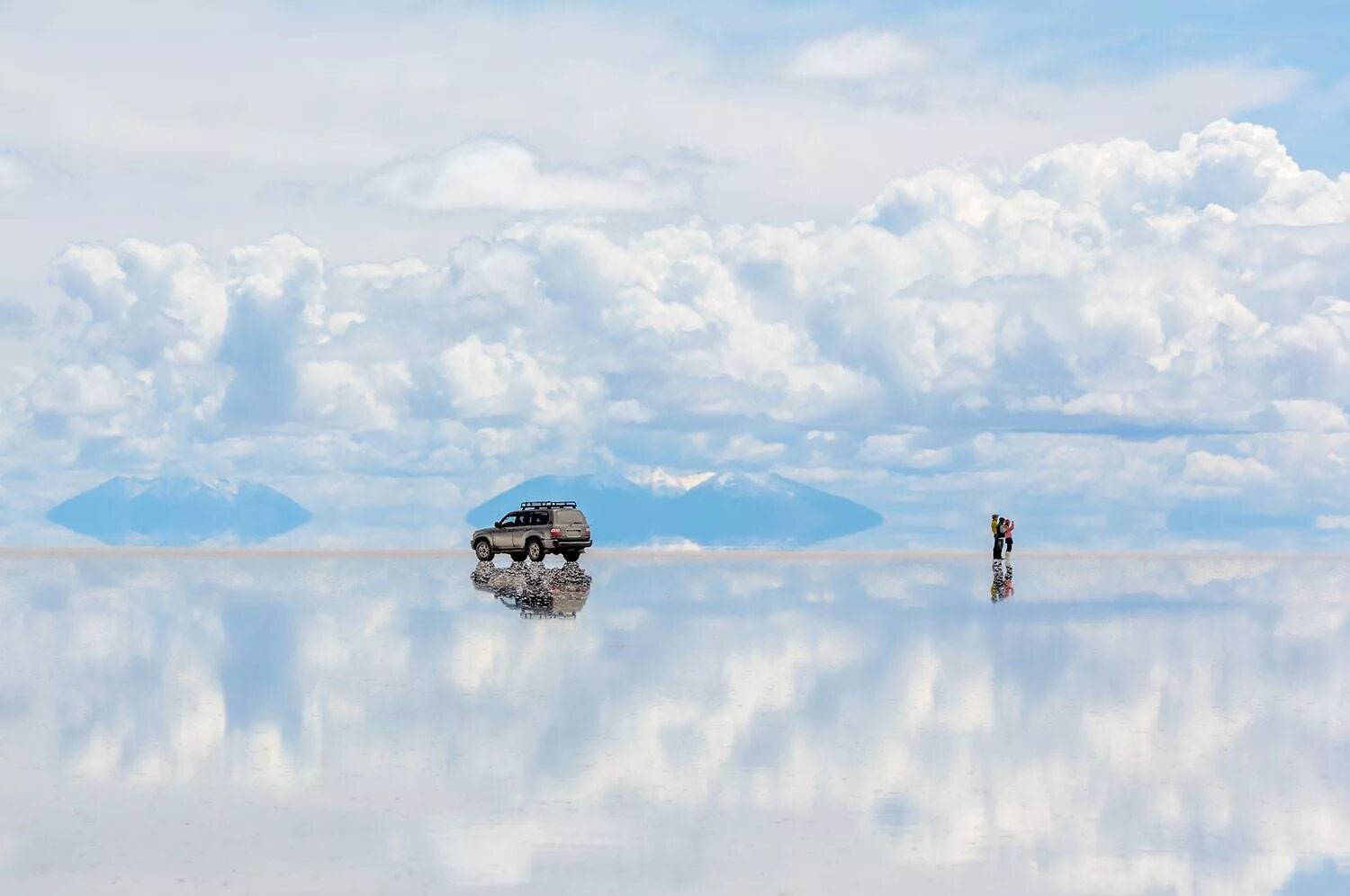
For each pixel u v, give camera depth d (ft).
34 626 115.44
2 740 65.36
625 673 88.38
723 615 129.29
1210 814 52.75
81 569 204.64
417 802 53.83
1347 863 46.70
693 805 53.62
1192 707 77.41
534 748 63.98
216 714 72.33
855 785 57.06
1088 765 61.46
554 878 44.37
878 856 47.11
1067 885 44.11
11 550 269.85
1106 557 302.04
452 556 259.80
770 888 43.57
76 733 67.10
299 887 43.11
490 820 51.19
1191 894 43.39
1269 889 44.01
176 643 103.35
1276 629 122.42
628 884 43.80
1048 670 92.38
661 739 66.13
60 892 42.27
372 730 68.13
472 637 107.86
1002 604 147.74
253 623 118.62
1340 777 59.11
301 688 81.30
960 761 61.98
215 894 42.29
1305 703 79.36
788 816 52.08
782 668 91.91
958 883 44.27
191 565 218.59
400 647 101.30
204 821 50.65
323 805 53.16
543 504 208.74
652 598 149.69
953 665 94.53
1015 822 51.49
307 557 255.09
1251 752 64.49
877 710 75.46
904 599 153.28
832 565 240.12
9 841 47.91
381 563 225.97
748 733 68.03
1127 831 50.34
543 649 100.63
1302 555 312.71
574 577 186.39
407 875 44.45
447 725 69.36
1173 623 126.21
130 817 51.21
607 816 51.83
